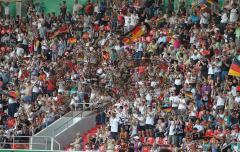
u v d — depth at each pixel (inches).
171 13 5103.3
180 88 4488.2
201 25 4886.8
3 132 4407.0
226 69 4488.2
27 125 4478.3
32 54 5177.2
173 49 4778.5
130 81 4707.2
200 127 4114.2
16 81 4909.0
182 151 3939.5
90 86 4697.3
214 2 5007.4
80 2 5497.1
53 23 5349.4
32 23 5393.7
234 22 4832.7
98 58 4945.9
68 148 4279.0
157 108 4355.3
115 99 4601.4
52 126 4475.9
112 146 4065.0
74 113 4571.9
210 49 4645.7
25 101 4719.5
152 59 4795.8
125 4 5255.9
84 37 5157.5
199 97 4360.2
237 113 4178.2
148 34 5032.0
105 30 5172.2
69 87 4741.6
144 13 5152.6
